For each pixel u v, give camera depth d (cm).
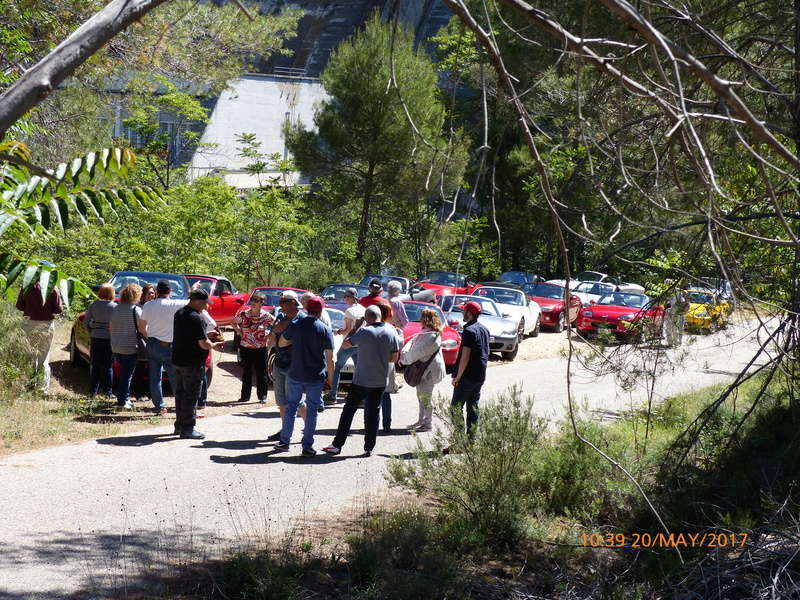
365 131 2698
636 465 795
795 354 720
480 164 221
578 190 521
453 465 734
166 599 494
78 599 487
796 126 614
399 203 2758
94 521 647
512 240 2364
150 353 1112
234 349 1817
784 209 715
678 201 544
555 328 2656
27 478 762
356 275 2998
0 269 313
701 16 556
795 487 696
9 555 557
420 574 567
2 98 162
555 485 780
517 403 761
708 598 534
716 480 746
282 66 5575
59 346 1575
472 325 947
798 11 631
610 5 199
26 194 325
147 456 873
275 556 572
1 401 1067
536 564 632
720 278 646
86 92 1653
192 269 2236
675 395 1359
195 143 3366
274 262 2725
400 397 1388
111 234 2042
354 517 696
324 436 1033
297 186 3161
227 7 1667
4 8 1174
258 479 805
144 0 177
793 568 555
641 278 741
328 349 917
